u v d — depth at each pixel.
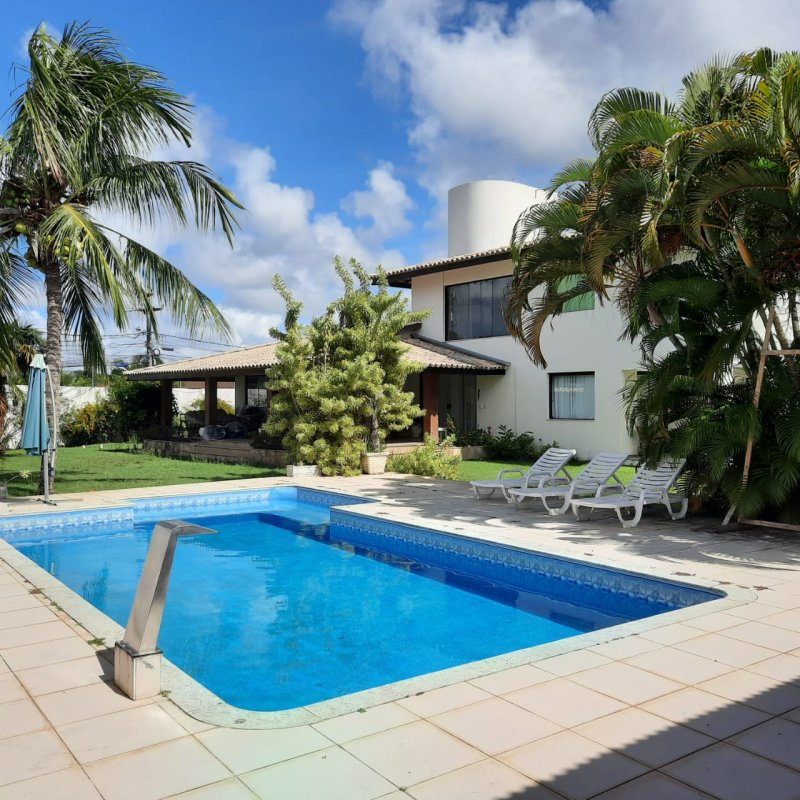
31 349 19.80
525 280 10.82
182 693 4.34
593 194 9.26
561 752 3.54
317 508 14.48
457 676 4.61
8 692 4.38
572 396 21.03
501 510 12.03
